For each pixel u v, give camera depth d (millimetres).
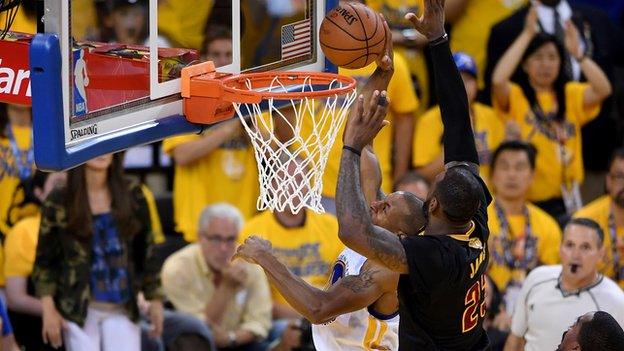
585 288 15430
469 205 10359
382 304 11023
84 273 15914
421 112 20203
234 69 12594
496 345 17281
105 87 10883
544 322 15523
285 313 18062
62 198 15828
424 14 11266
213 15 12617
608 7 23859
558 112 20281
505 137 20125
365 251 10055
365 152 12078
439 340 10547
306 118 14938
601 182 21766
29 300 16391
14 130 17453
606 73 21453
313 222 17797
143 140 11273
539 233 18219
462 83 11320
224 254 17234
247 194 18969
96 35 11086
